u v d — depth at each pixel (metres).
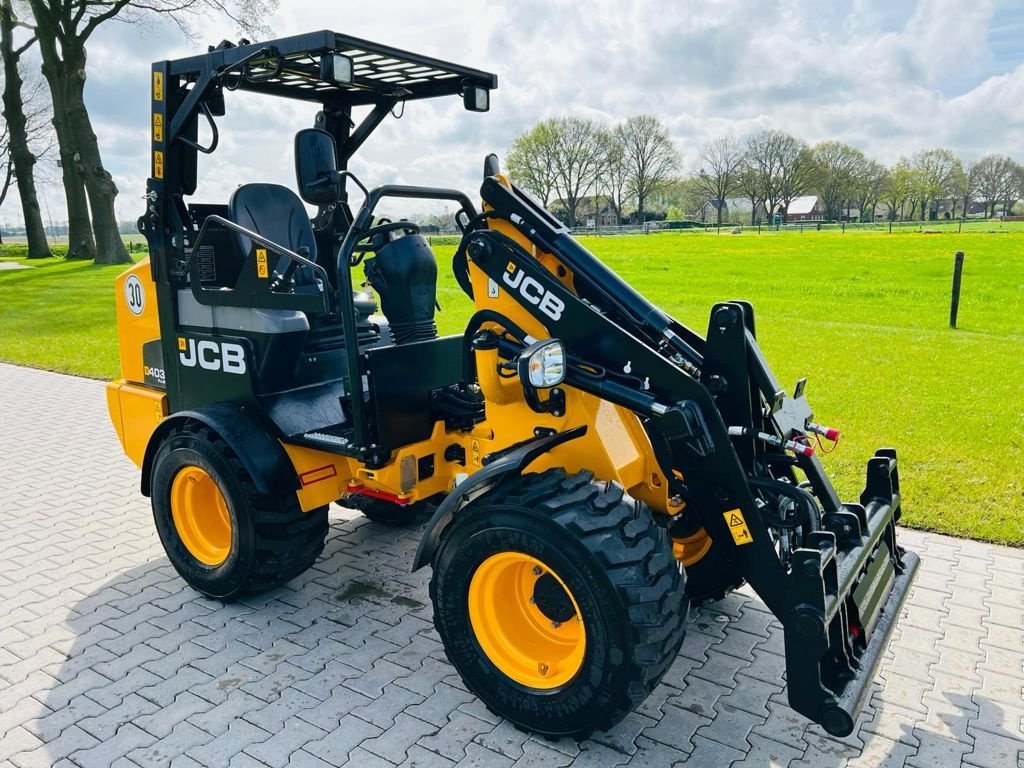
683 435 3.04
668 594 2.93
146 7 26.58
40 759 3.13
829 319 14.20
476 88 4.50
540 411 3.46
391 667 3.75
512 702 3.20
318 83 4.58
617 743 3.19
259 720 3.36
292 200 4.88
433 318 4.46
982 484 5.75
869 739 3.20
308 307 3.81
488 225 3.72
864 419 7.44
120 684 3.63
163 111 4.16
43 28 28.03
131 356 5.00
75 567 4.87
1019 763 3.06
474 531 3.15
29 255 38.03
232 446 3.91
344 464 4.30
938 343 11.40
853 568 3.07
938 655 3.77
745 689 3.55
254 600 4.41
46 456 7.18
